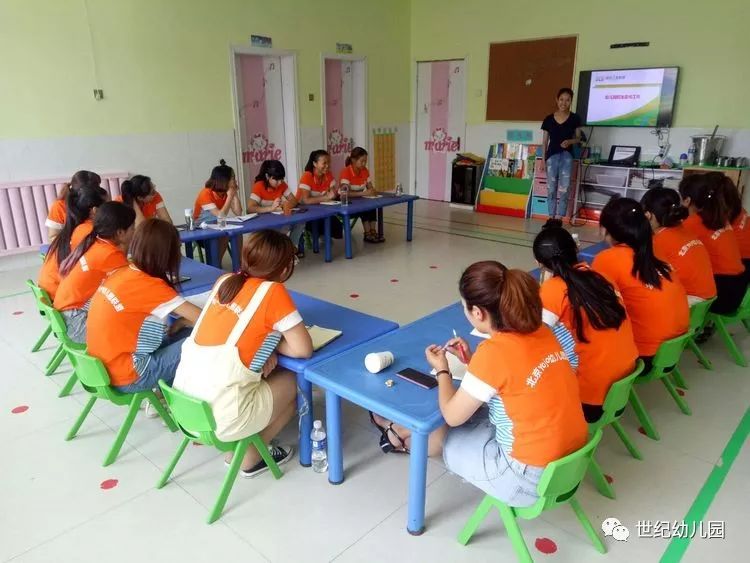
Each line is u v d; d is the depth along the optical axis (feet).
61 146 17.76
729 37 20.01
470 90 27.32
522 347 5.16
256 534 6.46
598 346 6.57
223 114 21.84
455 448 6.00
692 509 6.88
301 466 7.68
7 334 12.25
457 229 23.12
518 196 25.61
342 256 18.90
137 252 7.31
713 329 12.01
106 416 8.98
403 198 19.70
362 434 8.45
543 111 25.02
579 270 6.68
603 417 6.72
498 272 5.23
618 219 7.87
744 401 9.43
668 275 7.88
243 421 6.41
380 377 6.39
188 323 8.32
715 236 10.32
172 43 19.81
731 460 7.84
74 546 6.28
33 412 9.06
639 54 22.07
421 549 6.23
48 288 9.50
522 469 5.29
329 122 26.66
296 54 23.81
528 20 24.66
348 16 25.58
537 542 6.33
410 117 30.17
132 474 7.54
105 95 18.47
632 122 22.33
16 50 16.40
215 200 16.17
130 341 7.25
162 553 6.18
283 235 6.86
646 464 7.76
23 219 17.04
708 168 20.07
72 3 17.21
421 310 13.73
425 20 28.17
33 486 7.28
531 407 5.13
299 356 6.73
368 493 7.14
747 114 20.22
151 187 13.44
